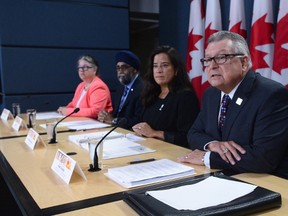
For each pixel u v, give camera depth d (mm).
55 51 3477
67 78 3568
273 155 1165
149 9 4188
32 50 3365
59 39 3482
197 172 1163
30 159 1368
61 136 1868
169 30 3992
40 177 1123
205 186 922
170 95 2041
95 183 1057
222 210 751
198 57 3172
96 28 3662
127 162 1302
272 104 1213
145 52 5035
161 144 1643
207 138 1421
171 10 3918
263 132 1188
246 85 1299
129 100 2746
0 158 1395
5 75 3268
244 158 1148
